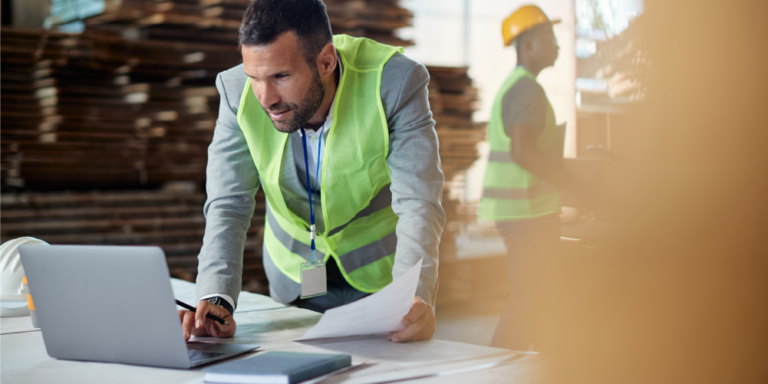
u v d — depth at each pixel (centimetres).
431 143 133
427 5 921
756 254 25
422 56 925
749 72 24
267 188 149
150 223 410
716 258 26
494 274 552
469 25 933
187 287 187
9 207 378
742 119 25
